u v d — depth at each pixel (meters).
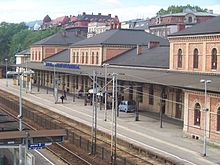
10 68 142.62
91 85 79.31
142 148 39.34
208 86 42.66
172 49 58.72
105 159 36.53
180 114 56.81
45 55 110.94
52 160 35.12
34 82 111.69
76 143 42.88
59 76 96.06
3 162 30.45
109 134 45.78
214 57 50.88
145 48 78.19
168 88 58.97
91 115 60.78
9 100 73.19
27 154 26.03
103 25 190.62
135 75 60.00
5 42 167.75
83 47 88.75
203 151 37.72
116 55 81.38
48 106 70.88
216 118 41.12
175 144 41.69
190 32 54.62
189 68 55.19
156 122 54.88
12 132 23.78
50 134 24.03
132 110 63.91
